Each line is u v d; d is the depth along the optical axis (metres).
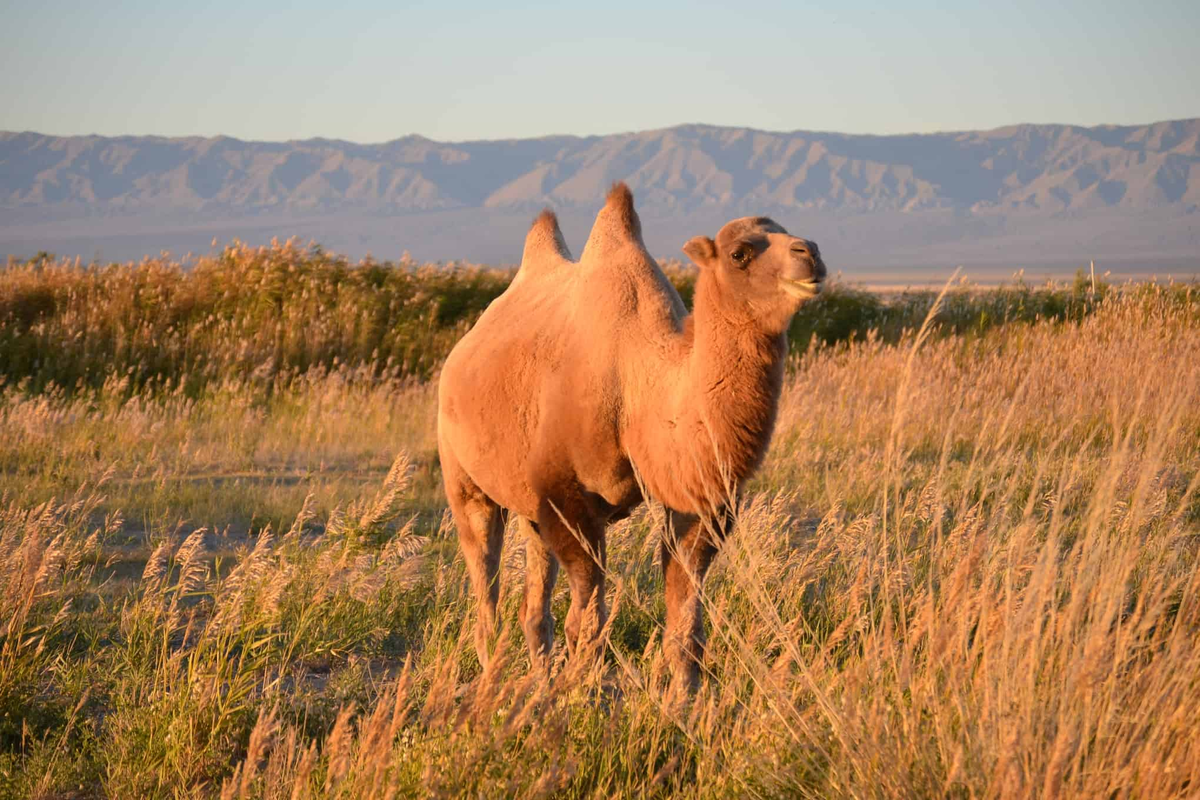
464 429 23.75
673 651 19.12
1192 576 15.76
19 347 67.69
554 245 26.47
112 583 29.83
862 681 15.80
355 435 56.34
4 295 73.94
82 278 77.94
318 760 17.11
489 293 85.44
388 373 73.81
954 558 19.75
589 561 21.39
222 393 63.12
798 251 18.34
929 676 15.28
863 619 18.05
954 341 66.81
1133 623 14.09
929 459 44.12
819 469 44.78
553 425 21.41
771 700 15.98
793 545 31.52
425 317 80.44
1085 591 14.55
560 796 15.55
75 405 57.69
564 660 22.45
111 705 21.03
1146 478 14.61
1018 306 85.25
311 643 24.30
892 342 81.88
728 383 18.97
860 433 47.53
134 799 17.28
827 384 57.72
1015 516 29.91
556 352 21.94
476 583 25.00
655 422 20.05
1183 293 63.88
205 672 20.56
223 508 40.09
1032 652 13.88
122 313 74.25
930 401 49.22
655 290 21.42
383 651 25.27
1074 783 12.83
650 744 17.12
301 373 72.19
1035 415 45.03
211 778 18.34
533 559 23.62
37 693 21.36
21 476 43.00
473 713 15.12
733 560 18.84
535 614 23.47
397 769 15.19
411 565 27.30
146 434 52.38
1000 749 13.35
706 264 19.34
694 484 19.42
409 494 41.44
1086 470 34.09
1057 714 14.00
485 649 22.61
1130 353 50.59
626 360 20.72
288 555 29.98
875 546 25.47
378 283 84.88
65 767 18.11
